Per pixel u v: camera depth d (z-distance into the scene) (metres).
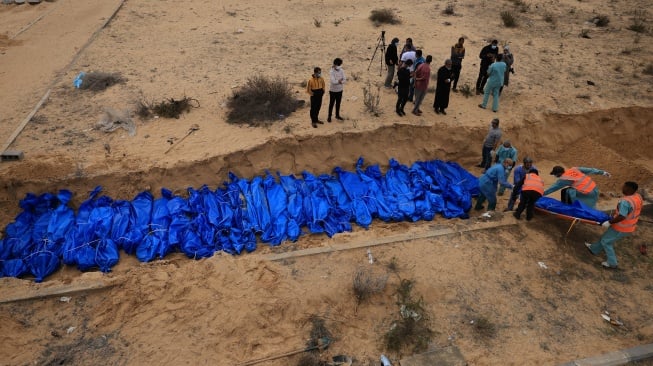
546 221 9.78
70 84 13.34
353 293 7.94
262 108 12.14
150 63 14.73
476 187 11.33
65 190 9.91
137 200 10.08
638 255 9.21
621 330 7.59
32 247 9.03
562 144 12.89
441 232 9.38
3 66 14.29
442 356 7.00
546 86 14.31
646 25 19.34
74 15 18.39
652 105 13.35
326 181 11.31
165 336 7.20
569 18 20.16
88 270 8.80
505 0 22.06
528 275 8.55
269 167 11.19
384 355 7.04
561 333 7.49
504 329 7.51
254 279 8.15
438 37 17.39
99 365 6.76
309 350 7.08
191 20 18.50
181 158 10.58
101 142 10.98
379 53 15.95
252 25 18.16
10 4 19.77
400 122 12.03
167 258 9.19
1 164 10.03
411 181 11.45
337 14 19.77
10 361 6.74
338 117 11.93
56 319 7.39
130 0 20.17
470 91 13.84
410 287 8.05
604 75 15.09
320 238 9.82
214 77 13.95
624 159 12.27
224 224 9.80
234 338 7.22
